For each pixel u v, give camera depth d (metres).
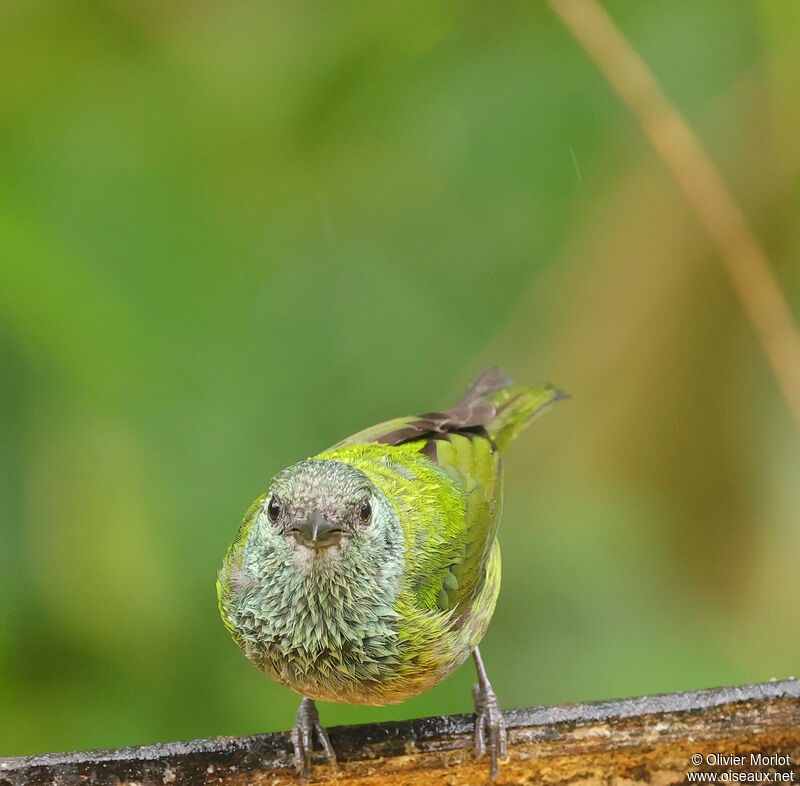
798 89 11.50
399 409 12.07
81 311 10.50
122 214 11.31
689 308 11.47
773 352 10.59
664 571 11.84
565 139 11.91
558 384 11.84
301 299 12.10
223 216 11.82
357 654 8.26
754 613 11.77
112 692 10.41
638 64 10.56
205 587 10.65
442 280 12.44
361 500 8.14
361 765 8.18
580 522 11.94
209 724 10.49
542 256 12.25
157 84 11.88
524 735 8.14
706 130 11.77
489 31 11.97
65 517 10.37
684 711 8.08
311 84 11.84
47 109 11.55
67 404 10.46
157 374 10.87
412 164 12.23
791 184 11.66
